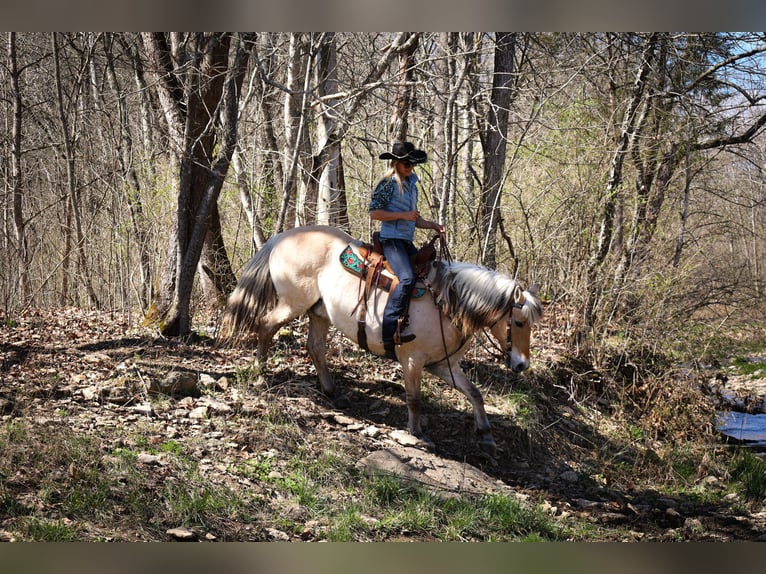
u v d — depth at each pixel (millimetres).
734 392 11594
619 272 10586
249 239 11500
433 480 6652
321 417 7281
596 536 6418
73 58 16078
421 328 6902
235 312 7656
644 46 12000
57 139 15883
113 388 6910
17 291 10422
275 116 13094
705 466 8672
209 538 5020
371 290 6914
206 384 7441
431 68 11883
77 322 9531
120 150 11273
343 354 8867
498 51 11055
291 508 5684
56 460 5414
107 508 5051
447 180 9906
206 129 8617
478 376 9039
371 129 11586
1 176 13062
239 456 6234
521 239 11477
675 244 11312
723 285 11039
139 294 10391
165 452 5949
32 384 6805
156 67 9867
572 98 10891
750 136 13789
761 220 16547
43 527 4598
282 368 8188
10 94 14883
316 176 11125
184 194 8875
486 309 6691
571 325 10711
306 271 7316
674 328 10273
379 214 6688
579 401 9547
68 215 12453
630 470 8469
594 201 10727
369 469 6500
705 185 13531
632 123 11664
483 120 10844
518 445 8023
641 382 10141
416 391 7133
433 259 7039
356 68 13703
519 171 11273
